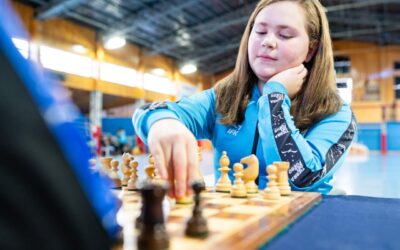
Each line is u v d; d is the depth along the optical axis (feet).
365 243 1.71
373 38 55.62
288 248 1.63
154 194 1.58
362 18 46.83
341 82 5.96
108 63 41.32
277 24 4.21
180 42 45.27
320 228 2.06
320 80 4.40
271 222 2.01
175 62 53.52
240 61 4.81
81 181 1.18
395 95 56.70
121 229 1.64
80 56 37.58
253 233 1.75
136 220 1.88
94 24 37.55
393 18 46.34
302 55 4.30
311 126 4.33
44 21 33.37
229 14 40.42
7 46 1.05
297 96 4.50
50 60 34.27
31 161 1.03
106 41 39.50
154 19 37.11
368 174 23.44
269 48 4.25
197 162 2.90
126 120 48.49
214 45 49.70
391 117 56.34
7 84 1.01
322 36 4.43
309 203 2.87
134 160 4.14
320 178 3.81
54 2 31.27
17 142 1.01
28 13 31.99
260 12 4.44
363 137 57.41
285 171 3.43
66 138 1.16
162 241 1.54
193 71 54.39
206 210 2.50
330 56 4.50
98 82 39.75
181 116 4.53
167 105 4.29
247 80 4.73
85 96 42.22
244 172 3.59
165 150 2.88
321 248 1.62
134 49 45.47
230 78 5.00
